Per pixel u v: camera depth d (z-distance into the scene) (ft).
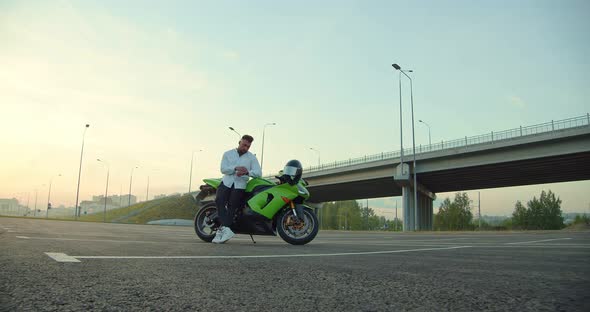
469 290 6.17
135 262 8.94
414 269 8.97
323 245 19.21
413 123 145.07
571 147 111.14
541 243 23.76
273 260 10.53
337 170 179.22
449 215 287.69
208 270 8.14
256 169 20.21
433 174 152.35
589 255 13.43
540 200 280.92
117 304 4.81
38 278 6.29
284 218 20.01
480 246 19.66
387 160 159.02
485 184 173.78
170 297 5.33
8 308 4.37
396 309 4.87
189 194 304.30
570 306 4.94
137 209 308.19
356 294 5.84
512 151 123.65
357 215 392.06
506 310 4.75
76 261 8.58
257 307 4.92
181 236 27.27
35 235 18.06
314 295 5.74
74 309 4.48
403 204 159.63
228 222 19.35
